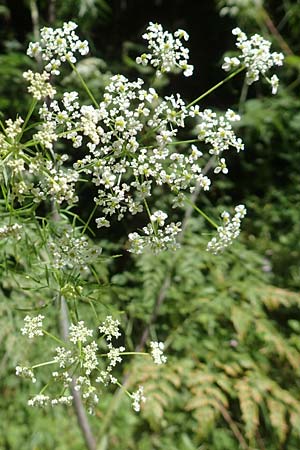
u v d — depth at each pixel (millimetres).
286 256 4387
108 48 5402
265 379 3375
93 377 2682
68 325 2281
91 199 3816
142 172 1345
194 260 3652
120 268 4039
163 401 3178
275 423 3236
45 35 1331
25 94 4109
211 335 3643
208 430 3188
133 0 5648
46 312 2984
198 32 5445
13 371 3201
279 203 4875
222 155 4969
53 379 1449
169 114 1344
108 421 3154
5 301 2971
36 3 4809
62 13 4406
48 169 1305
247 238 4543
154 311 3578
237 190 5023
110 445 3182
